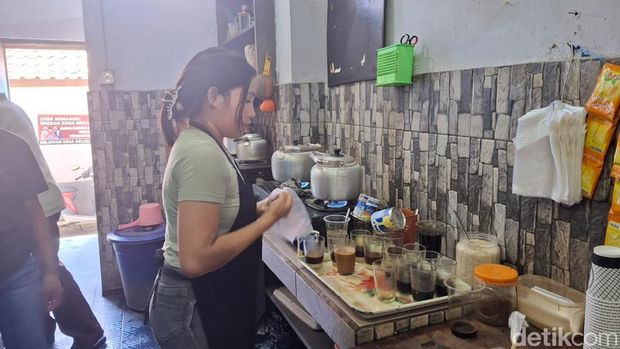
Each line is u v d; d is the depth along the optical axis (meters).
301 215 1.55
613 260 0.88
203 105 1.17
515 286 1.19
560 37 1.14
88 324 2.46
